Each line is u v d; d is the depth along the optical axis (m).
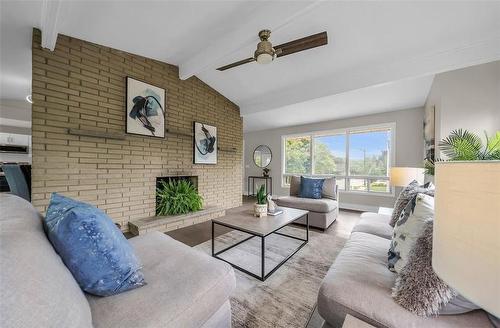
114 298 0.88
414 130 4.13
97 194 2.55
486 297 0.36
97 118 2.55
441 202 0.49
